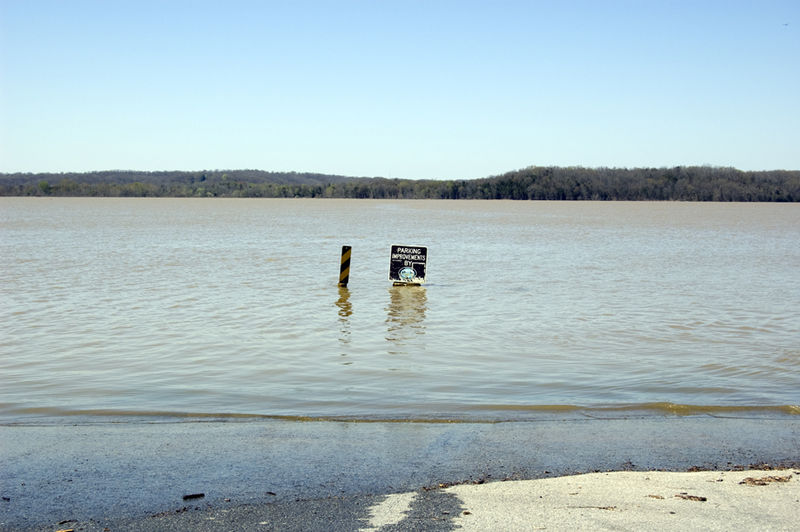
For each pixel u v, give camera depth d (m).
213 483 6.95
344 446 8.06
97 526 5.98
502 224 72.62
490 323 16.11
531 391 10.62
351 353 13.05
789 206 172.88
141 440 8.27
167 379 11.23
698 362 12.45
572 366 12.16
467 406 9.81
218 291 21.08
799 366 12.17
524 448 8.02
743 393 10.54
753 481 6.87
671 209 141.25
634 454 7.85
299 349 13.37
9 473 7.21
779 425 8.95
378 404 9.90
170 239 45.66
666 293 21.09
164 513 6.24
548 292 21.31
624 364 12.30
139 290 21.16
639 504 6.29
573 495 6.53
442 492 6.66
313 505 6.38
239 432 8.59
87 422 9.05
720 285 23.06
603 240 47.31
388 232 56.31
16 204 165.25
